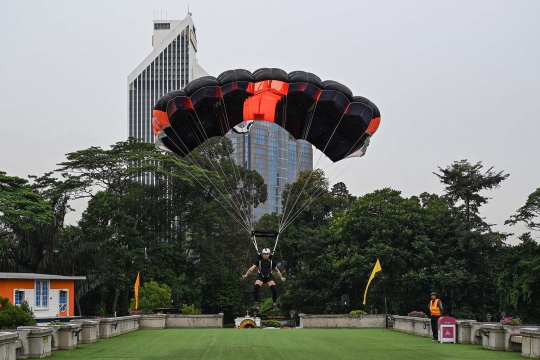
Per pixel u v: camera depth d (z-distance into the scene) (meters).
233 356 20.94
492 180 60.84
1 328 26.70
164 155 71.25
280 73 23.95
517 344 22.53
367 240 61.97
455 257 60.09
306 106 25.72
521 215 52.38
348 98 24.66
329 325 40.94
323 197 82.06
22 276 36.44
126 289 64.50
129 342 26.19
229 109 25.84
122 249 62.59
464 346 24.67
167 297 55.53
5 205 53.62
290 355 21.23
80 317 40.22
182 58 162.88
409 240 61.00
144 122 161.62
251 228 24.75
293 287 66.12
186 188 71.81
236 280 75.69
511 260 51.84
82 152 68.00
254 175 84.38
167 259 68.06
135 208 70.62
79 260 60.56
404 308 59.72
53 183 67.56
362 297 62.28
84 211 65.00
